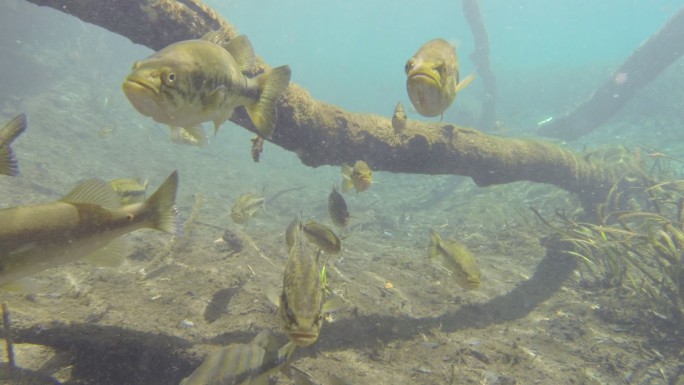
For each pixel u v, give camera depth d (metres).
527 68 9.13
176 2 0.98
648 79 3.32
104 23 0.97
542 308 1.27
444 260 0.92
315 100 1.22
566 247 1.68
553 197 2.37
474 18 4.14
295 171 4.20
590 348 1.07
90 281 1.00
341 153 1.27
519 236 1.88
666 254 1.20
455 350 0.98
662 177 2.06
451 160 1.43
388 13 27.09
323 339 0.92
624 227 1.38
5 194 1.75
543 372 0.95
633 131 3.85
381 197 3.19
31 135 2.63
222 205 2.44
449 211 2.61
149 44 1.04
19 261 0.45
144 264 1.16
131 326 0.81
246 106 0.58
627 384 0.95
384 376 0.84
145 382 0.74
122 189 0.92
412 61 0.52
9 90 3.13
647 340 1.11
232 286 1.07
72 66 4.29
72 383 0.69
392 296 1.20
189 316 0.91
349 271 1.37
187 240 1.35
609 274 1.37
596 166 1.97
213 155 3.77
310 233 0.85
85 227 0.49
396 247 1.84
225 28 1.04
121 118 3.74
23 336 0.71
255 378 0.50
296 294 0.45
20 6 3.76
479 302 1.25
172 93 0.43
